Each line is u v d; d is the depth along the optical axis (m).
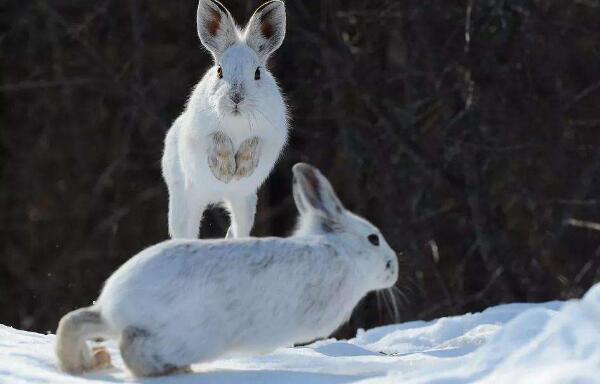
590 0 33.66
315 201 12.57
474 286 33.00
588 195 33.44
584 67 33.66
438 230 32.97
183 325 11.27
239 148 15.77
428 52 33.44
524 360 10.77
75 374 11.61
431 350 14.77
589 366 10.23
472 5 32.59
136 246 35.06
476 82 32.62
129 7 34.97
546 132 33.09
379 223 33.31
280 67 33.75
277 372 11.66
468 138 32.38
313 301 11.91
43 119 35.66
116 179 35.06
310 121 34.09
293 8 33.66
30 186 35.69
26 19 35.25
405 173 32.97
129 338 11.21
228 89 15.27
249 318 11.55
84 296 35.19
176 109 34.44
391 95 34.16
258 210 33.81
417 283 31.95
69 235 35.38
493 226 32.44
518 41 32.91
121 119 34.97
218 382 11.16
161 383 11.09
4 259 35.62
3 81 35.59
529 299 32.56
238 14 33.56
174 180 16.73
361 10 34.53
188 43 34.50
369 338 17.98
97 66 35.09
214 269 11.39
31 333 15.16
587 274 33.03
